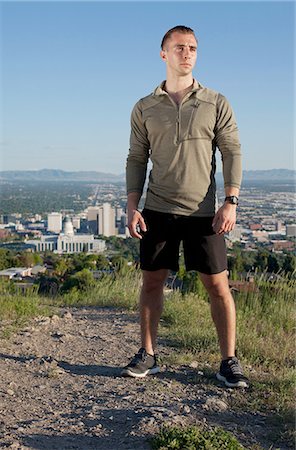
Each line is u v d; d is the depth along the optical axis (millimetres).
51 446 3510
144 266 4699
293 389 4566
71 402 4285
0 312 7406
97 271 11656
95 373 4992
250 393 4496
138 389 4547
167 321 7039
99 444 3541
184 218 4547
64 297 9312
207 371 4961
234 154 4477
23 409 4148
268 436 3766
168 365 5184
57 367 5137
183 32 4453
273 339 6398
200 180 4504
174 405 4113
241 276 9555
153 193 4613
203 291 8898
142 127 4656
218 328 4738
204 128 4457
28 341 6035
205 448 3385
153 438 3531
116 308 8438
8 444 3504
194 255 4590
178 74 4480
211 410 4098
